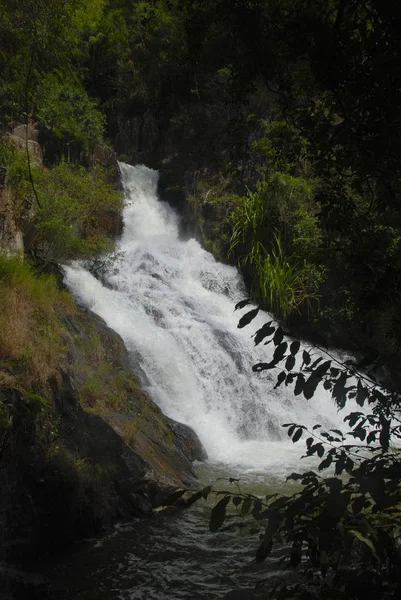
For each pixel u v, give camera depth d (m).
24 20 7.79
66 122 16.36
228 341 12.26
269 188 15.70
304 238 14.21
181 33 11.01
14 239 10.84
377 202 2.72
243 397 11.08
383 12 2.32
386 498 2.00
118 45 22.44
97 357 9.22
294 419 10.94
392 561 2.22
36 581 4.96
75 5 8.88
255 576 5.10
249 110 16.44
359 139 2.35
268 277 14.17
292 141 3.51
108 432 7.12
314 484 2.14
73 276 12.55
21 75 8.83
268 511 2.11
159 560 5.50
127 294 12.97
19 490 5.44
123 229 17.98
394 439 8.20
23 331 7.32
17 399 6.00
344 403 2.31
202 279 15.86
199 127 19.56
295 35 2.73
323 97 3.17
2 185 10.77
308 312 14.08
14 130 14.98
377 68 2.25
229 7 3.20
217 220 17.39
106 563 5.45
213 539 5.94
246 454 9.27
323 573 2.29
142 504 6.62
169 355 10.96
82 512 6.00
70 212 12.66
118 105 24.72
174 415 9.80
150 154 23.83
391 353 2.41
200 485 7.62
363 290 2.51
